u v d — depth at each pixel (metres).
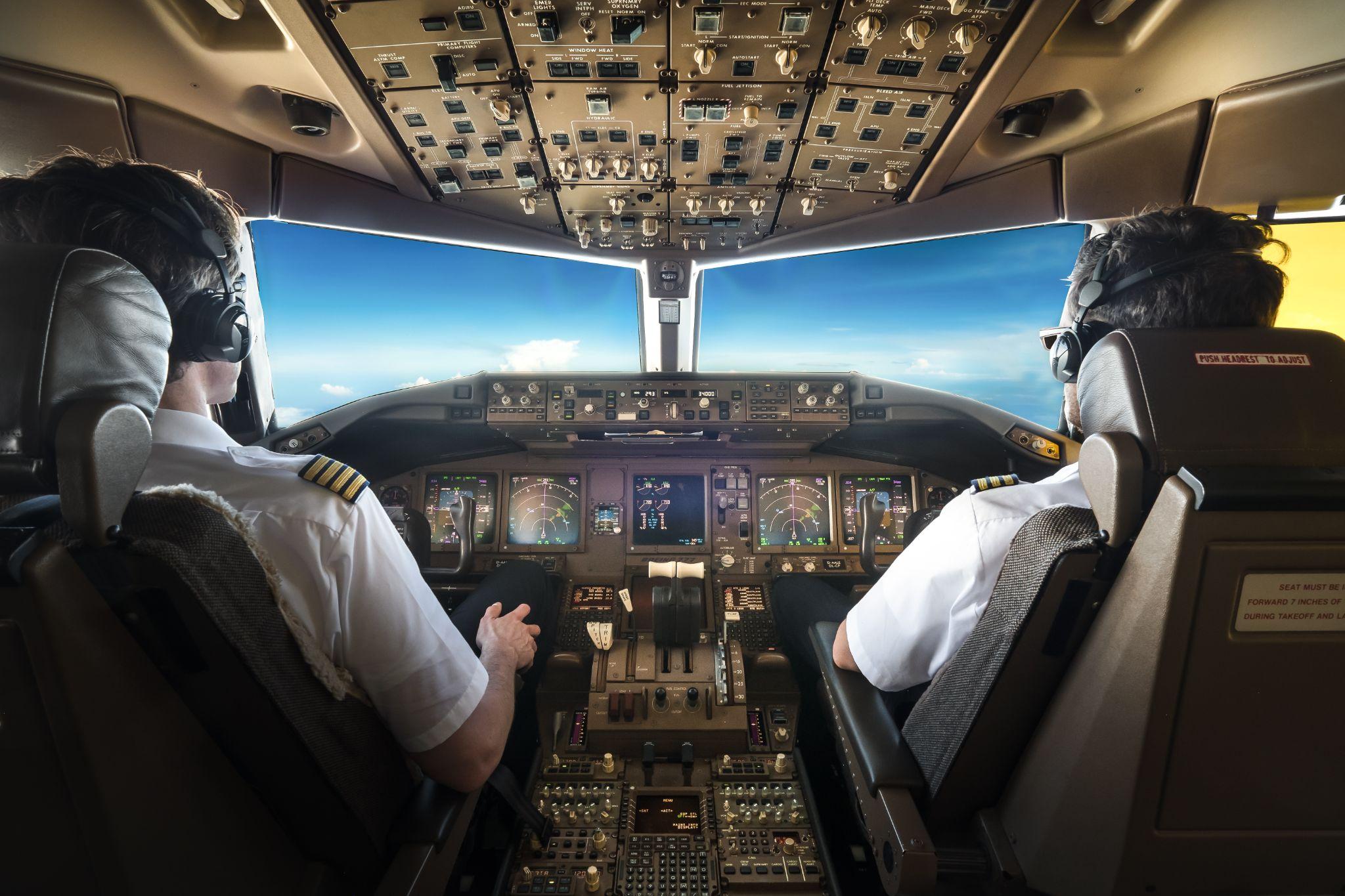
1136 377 0.82
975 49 1.85
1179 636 0.82
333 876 1.03
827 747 2.24
